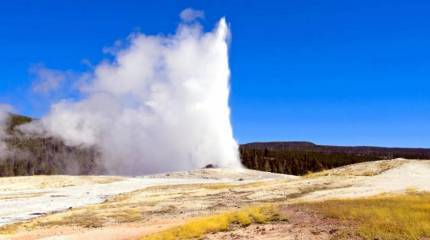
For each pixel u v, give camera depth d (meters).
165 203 55.72
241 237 27.28
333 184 60.81
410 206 29.67
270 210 33.00
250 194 59.47
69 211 54.50
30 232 41.94
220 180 94.31
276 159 195.25
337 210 29.52
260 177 105.31
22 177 101.06
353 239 23.08
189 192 66.94
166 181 92.75
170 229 33.00
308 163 193.50
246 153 198.25
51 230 42.28
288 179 73.56
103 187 83.88
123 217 46.97
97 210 53.16
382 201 33.84
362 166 73.19
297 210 31.92
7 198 71.94
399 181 56.69
